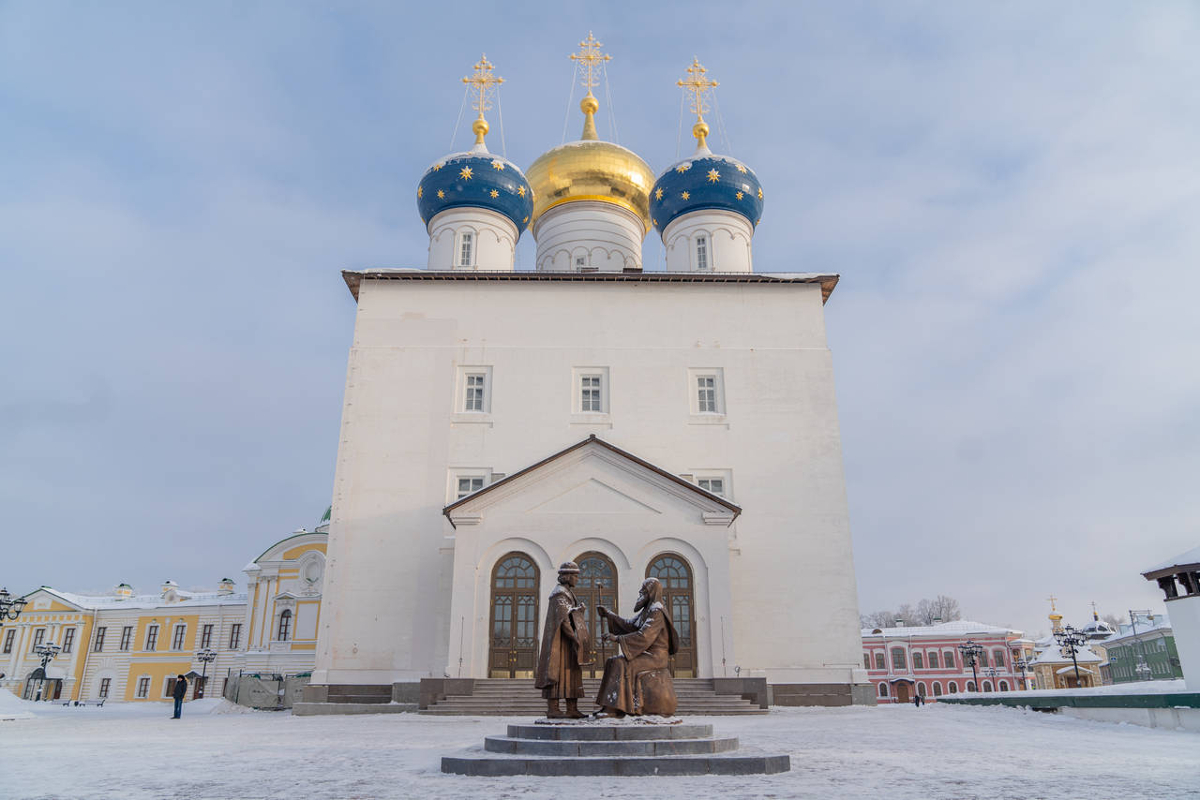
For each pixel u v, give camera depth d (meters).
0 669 58.06
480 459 27.92
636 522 23.95
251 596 50.31
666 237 36.69
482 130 37.59
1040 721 17.61
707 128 38.12
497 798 6.66
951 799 6.60
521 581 23.44
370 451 27.77
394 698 24.42
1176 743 11.74
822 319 30.50
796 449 28.45
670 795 6.77
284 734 15.05
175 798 6.97
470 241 34.75
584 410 29.14
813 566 26.88
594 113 42.75
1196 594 14.17
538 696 21.78
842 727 16.12
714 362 29.66
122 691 56.66
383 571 26.30
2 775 8.64
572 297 30.42
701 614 23.25
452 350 29.41
